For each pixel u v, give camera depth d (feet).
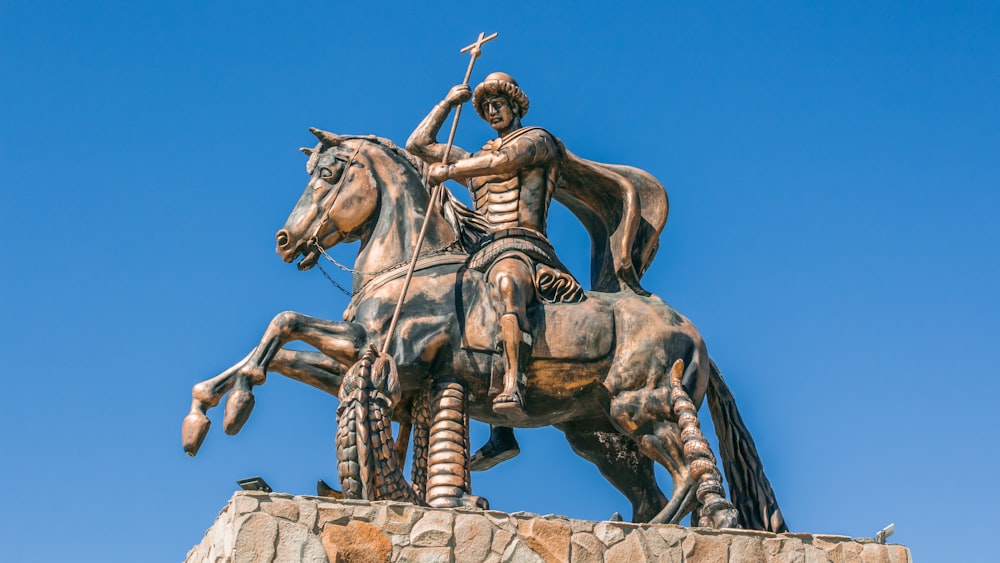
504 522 28.04
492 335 30.96
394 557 27.04
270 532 26.45
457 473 29.63
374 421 28.48
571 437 34.06
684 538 29.04
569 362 31.55
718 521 29.76
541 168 33.09
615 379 31.73
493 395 31.14
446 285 31.42
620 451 33.83
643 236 34.30
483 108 33.99
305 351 31.04
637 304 32.63
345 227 33.06
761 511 32.63
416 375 30.68
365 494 27.81
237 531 26.30
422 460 30.73
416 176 33.35
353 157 33.37
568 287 32.12
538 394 31.60
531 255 31.99
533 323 31.50
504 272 31.17
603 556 28.37
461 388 30.86
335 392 30.94
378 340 30.71
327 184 33.22
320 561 26.50
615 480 33.96
